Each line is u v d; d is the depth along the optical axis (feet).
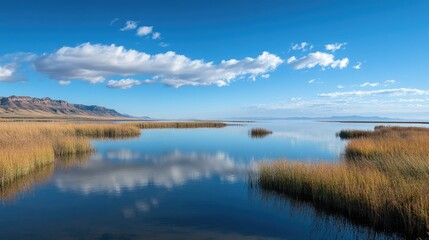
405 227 27.35
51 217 33.99
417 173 39.32
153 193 44.34
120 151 92.27
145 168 64.34
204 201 40.22
